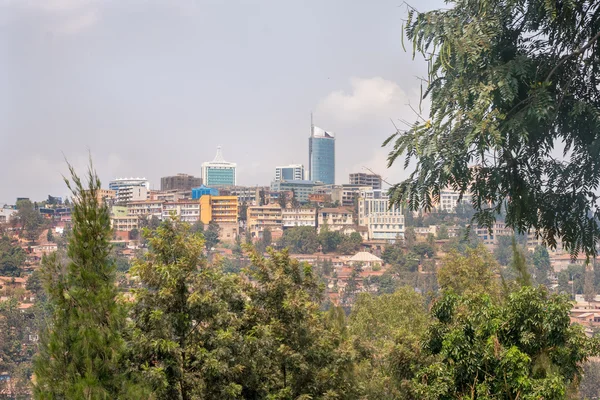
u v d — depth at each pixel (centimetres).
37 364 997
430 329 1194
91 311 1016
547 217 1297
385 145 1262
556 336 1030
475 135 1150
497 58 1209
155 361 1166
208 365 1148
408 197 1269
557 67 1169
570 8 1113
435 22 1225
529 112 1105
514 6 1182
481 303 1155
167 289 1186
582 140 1241
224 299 1288
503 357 1032
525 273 1120
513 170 1270
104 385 998
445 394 1099
